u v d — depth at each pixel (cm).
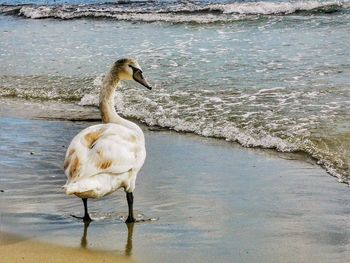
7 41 2977
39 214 980
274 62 2208
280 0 3816
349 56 2245
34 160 1276
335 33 2723
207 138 1484
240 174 1202
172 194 1083
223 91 1850
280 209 1006
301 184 1138
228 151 1371
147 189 1111
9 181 1141
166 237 886
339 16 3191
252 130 1485
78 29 3266
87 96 1916
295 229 917
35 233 896
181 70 2155
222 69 2138
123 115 1719
